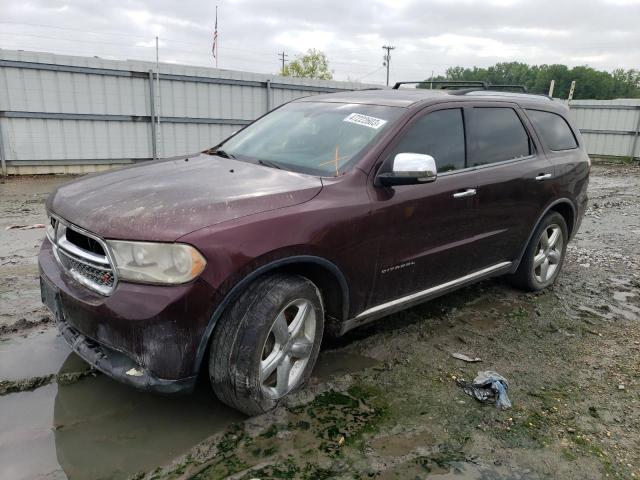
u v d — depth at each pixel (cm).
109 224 256
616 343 406
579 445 278
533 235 475
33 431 269
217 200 272
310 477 244
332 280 310
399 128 349
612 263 630
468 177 386
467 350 382
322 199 297
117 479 239
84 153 1277
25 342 359
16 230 685
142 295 245
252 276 263
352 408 301
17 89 1164
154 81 1327
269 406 286
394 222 330
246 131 435
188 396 306
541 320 444
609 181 1598
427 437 278
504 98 452
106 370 262
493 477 251
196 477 242
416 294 371
